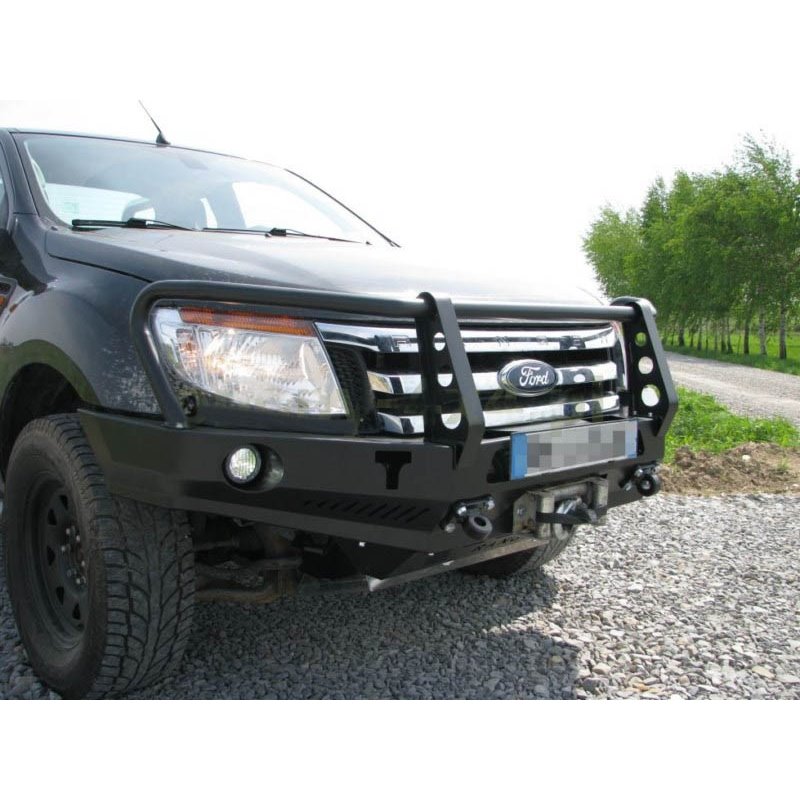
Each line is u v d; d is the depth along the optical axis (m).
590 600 3.64
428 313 2.31
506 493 2.53
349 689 2.71
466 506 2.35
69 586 2.62
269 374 2.26
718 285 37.66
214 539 2.71
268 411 2.25
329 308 2.25
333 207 4.24
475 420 2.26
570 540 3.72
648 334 2.96
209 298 2.21
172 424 2.17
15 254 2.95
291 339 2.29
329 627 3.25
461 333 2.46
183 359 2.23
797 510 5.56
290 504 2.26
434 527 2.35
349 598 3.58
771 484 6.66
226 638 3.09
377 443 2.26
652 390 2.97
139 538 2.34
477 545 2.64
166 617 2.38
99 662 2.38
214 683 2.70
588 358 2.89
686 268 40.59
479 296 2.66
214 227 3.53
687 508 5.52
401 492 2.28
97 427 2.30
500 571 3.83
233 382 2.23
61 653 2.56
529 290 2.90
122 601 2.32
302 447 2.21
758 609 3.58
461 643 3.12
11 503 2.69
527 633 3.24
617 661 3.00
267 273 2.49
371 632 3.21
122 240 2.77
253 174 4.07
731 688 2.80
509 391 2.53
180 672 2.76
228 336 2.25
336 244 3.35
